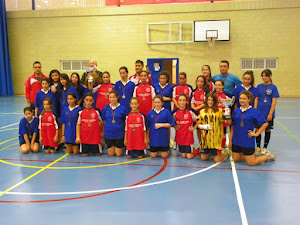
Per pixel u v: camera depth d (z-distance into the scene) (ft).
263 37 48.29
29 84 20.93
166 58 51.11
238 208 10.00
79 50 53.01
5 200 10.75
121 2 51.80
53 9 52.65
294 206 10.13
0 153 17.51
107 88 19.10
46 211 9.86
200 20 49.60
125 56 52.16
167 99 18.10
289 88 48.88
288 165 14.85
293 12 46.96
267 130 17.38
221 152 16.15
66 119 17.20
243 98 14.53
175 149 18.34
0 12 52.75
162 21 50.62
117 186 12.10
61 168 14.57
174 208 10.04
